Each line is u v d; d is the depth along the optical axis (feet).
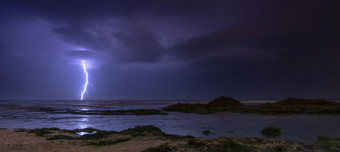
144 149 35.29
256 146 34.78
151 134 50.34
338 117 97.04
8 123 83.30
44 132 54.34
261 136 52.60
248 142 36.68
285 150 34.04
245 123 78.79
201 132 59.62
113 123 82.79
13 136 47.14
